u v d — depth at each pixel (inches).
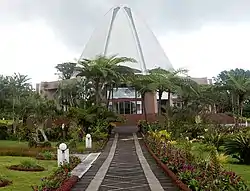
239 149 662.5
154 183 478.9
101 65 1459.2
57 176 446.9
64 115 1253.1
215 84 1614.2
